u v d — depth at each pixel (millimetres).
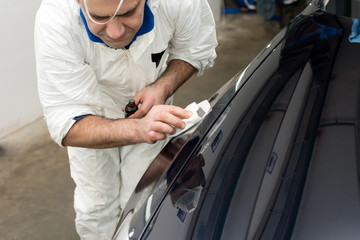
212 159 1371
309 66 1658
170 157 1452
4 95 2850
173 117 1492
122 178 2084
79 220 2061
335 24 1873
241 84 1675
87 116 1637
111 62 1658
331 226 1101
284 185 1233
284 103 1513
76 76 1590
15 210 2465
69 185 2609
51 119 1641
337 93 1507
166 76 1841
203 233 1163
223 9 4461
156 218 1248
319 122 1407
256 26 4352
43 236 2318
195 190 1289
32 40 2873
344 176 1219
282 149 1346
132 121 1578
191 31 1781
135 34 1521
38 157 2811
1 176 2688
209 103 1620
